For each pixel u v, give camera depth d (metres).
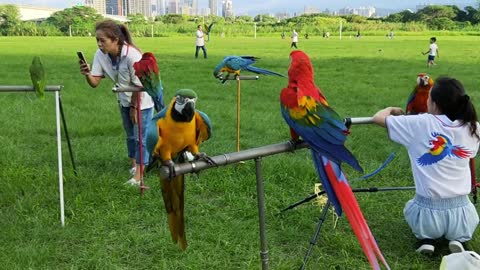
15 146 6.75
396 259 3.87
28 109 9.19
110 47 5.05
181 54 25.61
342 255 3.91
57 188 5.09
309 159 6.16
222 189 5.18
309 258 3.84
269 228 4.36
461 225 3.77
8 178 5.33
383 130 7.84
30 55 23.77
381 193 5.13
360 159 6.33
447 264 3.02
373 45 35.44
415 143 3.70
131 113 5.30
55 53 25.31
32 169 5.71
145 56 4.44
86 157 6.31
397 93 11.58
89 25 71.12
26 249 3.84
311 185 5.35
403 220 4.53
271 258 3.88
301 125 2.64
